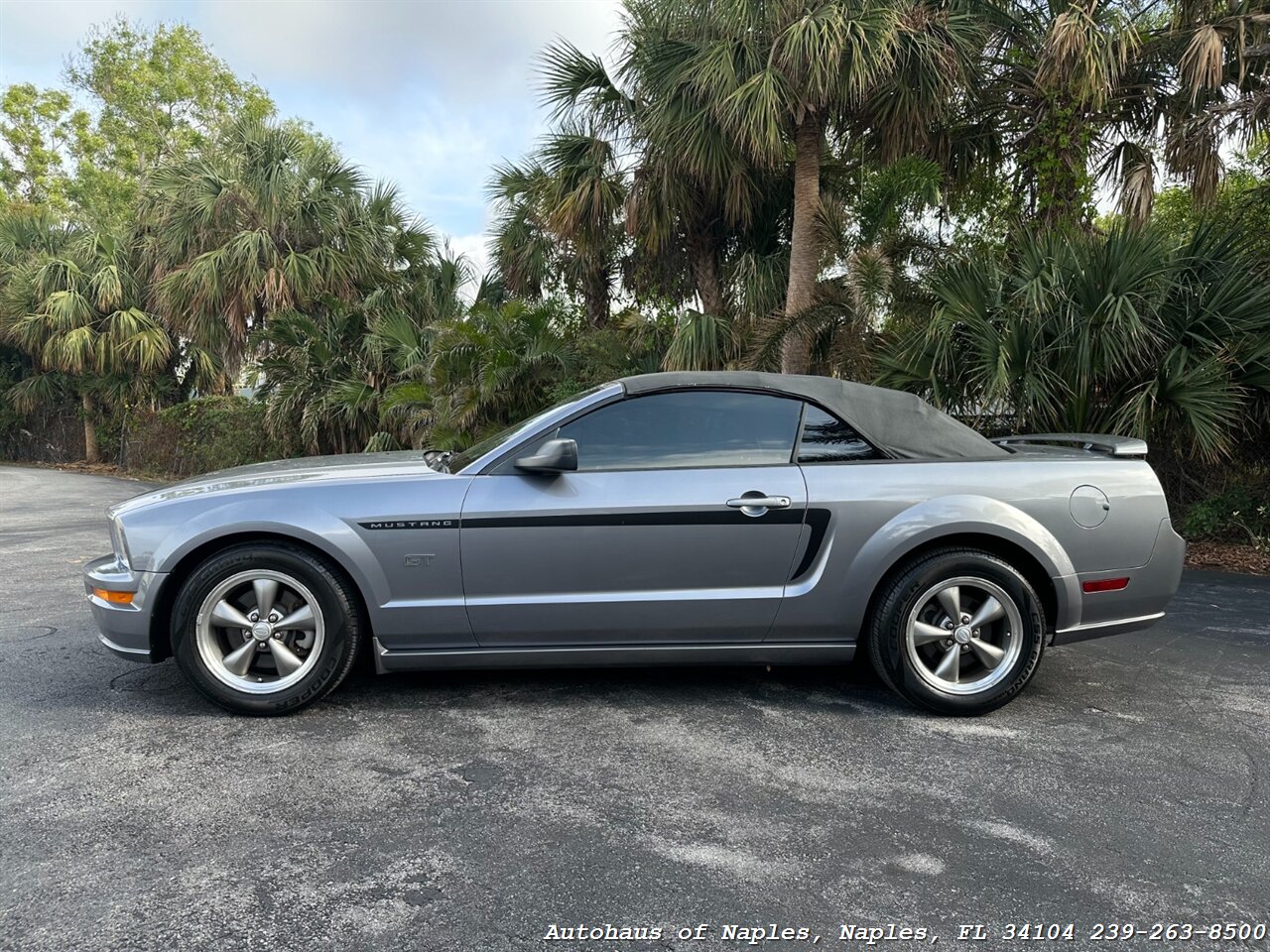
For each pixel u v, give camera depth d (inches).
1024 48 397.7
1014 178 426.6
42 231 853.2
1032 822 106.5
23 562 286.8
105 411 840.3
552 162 452.1
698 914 86.4
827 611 141.6
